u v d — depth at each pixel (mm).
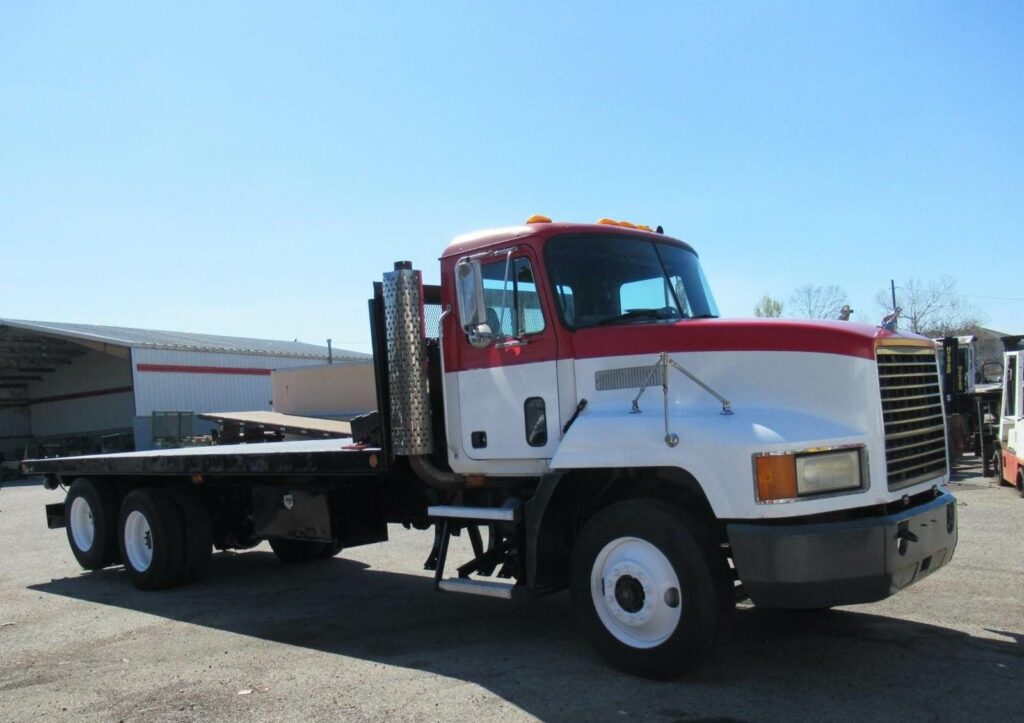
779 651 5789
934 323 45406
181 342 42719
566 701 4969
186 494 9148
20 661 6371
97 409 45281
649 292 6395
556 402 5879
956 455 17906
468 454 6371
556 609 7426
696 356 5422
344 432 19828
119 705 5262
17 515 17906
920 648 5738
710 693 5004
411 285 6555
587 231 6250
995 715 4535
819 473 4867
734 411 5172
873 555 4820
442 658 5996
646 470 5500
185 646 6641
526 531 5836
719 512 4926
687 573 5016
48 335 39469
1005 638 5926
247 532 9500
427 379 6645
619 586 5348
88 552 10086
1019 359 14039
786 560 4738
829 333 5180
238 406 42406
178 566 8914
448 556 10234
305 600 8219
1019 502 12867
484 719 4742
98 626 7441
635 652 5266
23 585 9664
